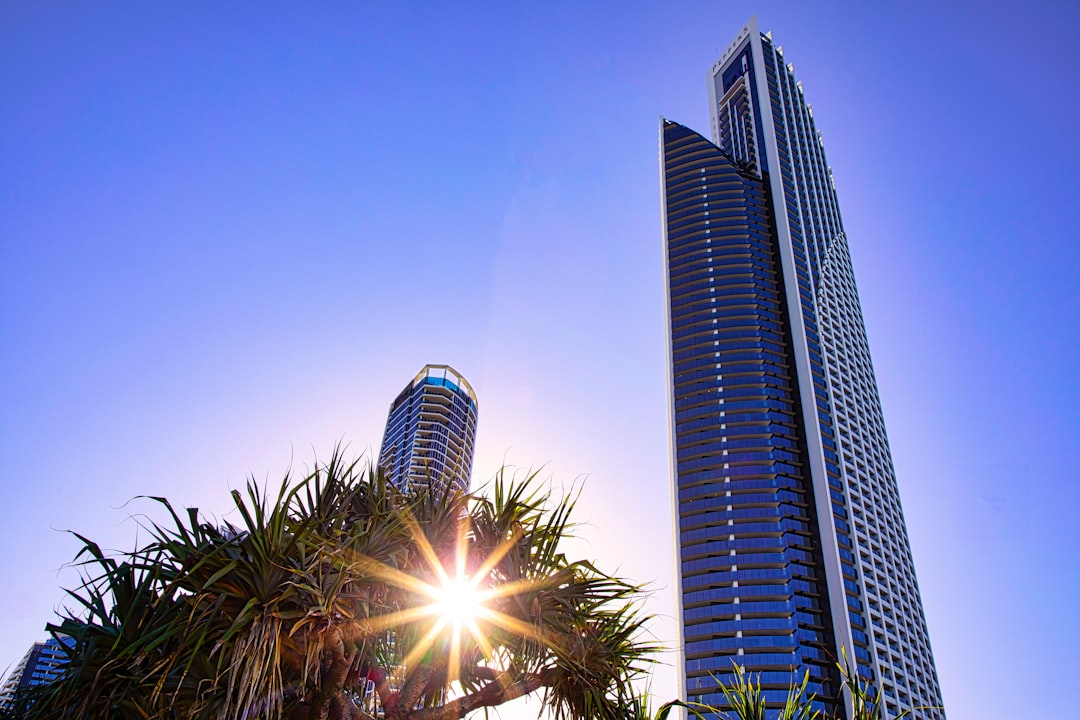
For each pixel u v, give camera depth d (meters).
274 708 7.71
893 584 150.75
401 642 9.73
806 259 188.88
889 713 126.94
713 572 146.88
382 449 184.12
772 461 157.75
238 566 8.13
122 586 8.51
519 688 9.57
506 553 9.91
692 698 132.88
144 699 7.89
